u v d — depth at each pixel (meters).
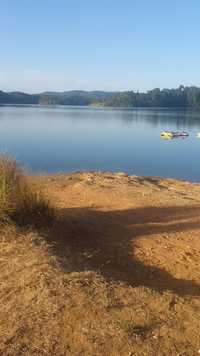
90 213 7.05
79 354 3.39
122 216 7.01
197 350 3.48
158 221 6.84
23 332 3.60
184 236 6.23
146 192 8.95
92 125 81.62
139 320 3.77
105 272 4.79
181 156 41.88
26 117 102.12
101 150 43.84
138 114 140.62
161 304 4.08
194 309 4.07
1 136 51.78
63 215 6.55
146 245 5.83
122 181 10.21
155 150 46.34
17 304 3.96
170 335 3.63
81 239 5.80
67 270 4.55
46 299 3.98
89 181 9.84
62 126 75.75
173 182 11.02
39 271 4.44
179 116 128.12
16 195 5.95
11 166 6.11
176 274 5.07
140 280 4.81
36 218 6.00
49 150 40.25
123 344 3.47
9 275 4.44
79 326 3.65
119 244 5.79
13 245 5.09
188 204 7.97
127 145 50.28
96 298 4.03
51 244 5.31
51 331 3.61
